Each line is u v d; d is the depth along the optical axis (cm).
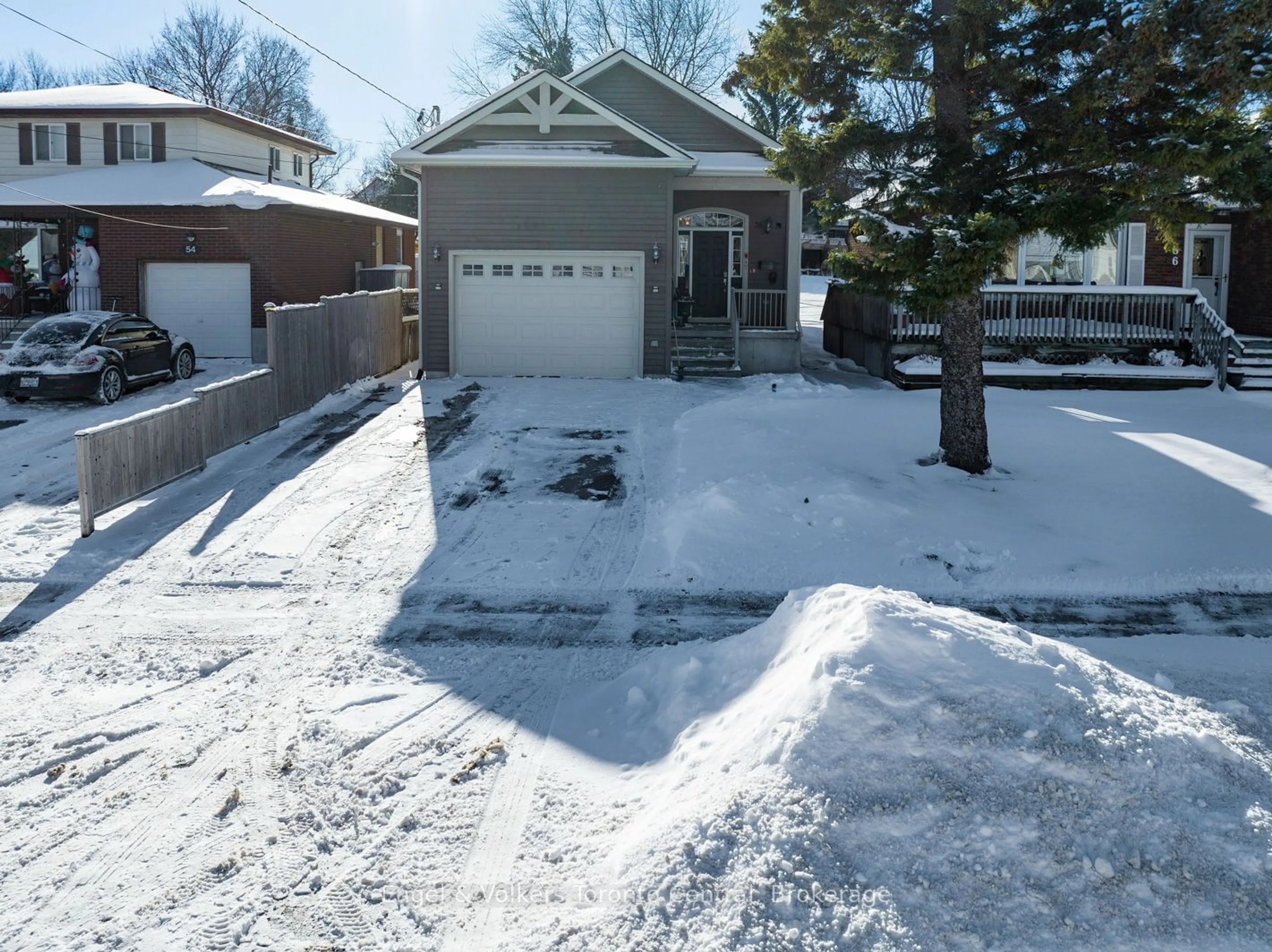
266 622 958
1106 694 588
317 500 1345
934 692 569
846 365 2616
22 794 644
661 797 588
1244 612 980
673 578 1079
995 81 1292
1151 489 1323
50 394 1889
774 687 636
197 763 682
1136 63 1141
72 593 1028
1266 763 575
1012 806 522
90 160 3016
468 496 1366
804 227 5806
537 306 2323
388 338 2433
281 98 6738
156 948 496
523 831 588
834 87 1423
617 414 1869
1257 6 1061
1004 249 1207
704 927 479
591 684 821
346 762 679
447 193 2291
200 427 1480
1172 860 501
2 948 496
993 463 1456
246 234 2595
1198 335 2220
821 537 1166
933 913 478
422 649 895
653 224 2294
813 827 510
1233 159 1148
